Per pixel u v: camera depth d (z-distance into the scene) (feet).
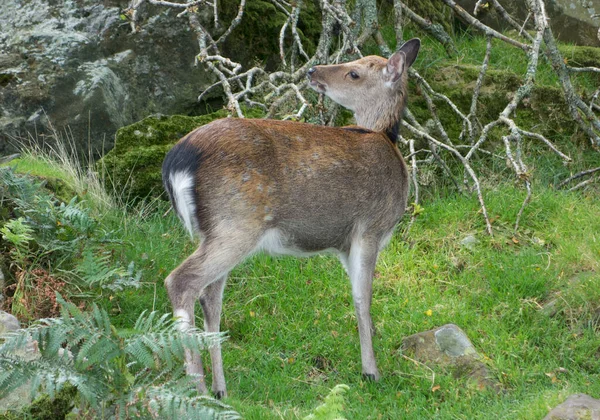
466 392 26.94
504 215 37.01
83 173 38.70
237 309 31.42
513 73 45.70
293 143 26.71
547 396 24.50
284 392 27.14
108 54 43.09
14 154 38.34
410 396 27.35
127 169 37.68
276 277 32.94
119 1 43.62
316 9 49.19
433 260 34.45
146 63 43.55
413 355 29.04
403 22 50.08
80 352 19.39
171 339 19.93
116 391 20.01
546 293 32.27
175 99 43.98
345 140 27.84
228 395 26.71
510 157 34.68
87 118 40.86
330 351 29.63
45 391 21.65
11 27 43.11
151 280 31.83
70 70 41.47
